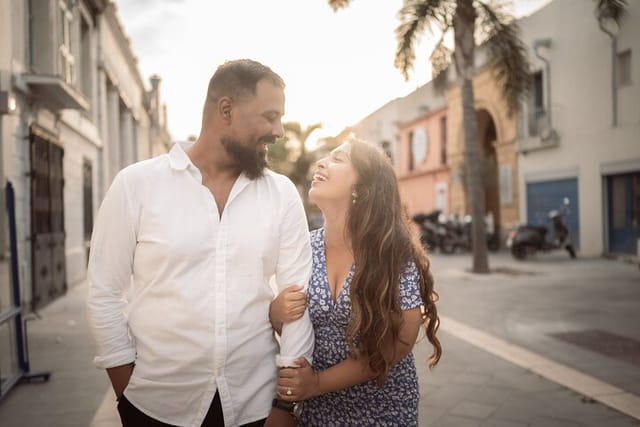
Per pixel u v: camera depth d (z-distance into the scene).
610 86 14.26
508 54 11.77
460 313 7.66
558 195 16.70
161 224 1.66
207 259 1.68
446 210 24.80
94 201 13.12
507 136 19.27
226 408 1.69
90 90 12.76
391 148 31.38
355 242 1.75
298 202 1.87
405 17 11.38
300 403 1.92
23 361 4.65
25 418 3.82
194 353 1.66
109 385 4.52
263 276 1.76
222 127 1.71
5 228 6.75
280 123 1.74
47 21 8.62
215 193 1.75
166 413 1.69
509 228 19.23
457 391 4.29
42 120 8.67
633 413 3.75
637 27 13.16
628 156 13.79
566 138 16.11
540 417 3.74
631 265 12.96
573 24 15.48
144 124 25.91
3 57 6.94
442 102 24.67
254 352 1.74
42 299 8.41
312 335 1.78
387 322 1.69
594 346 5.69
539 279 11.02
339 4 9.84
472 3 11.47
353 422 1.79
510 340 6.02
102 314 1.68
